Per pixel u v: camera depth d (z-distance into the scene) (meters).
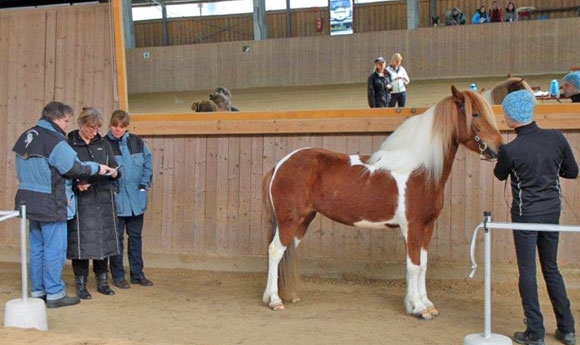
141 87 15.80
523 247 3.80
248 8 16.55
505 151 3.80
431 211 4.45
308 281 5.75
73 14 6.46
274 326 4.31
